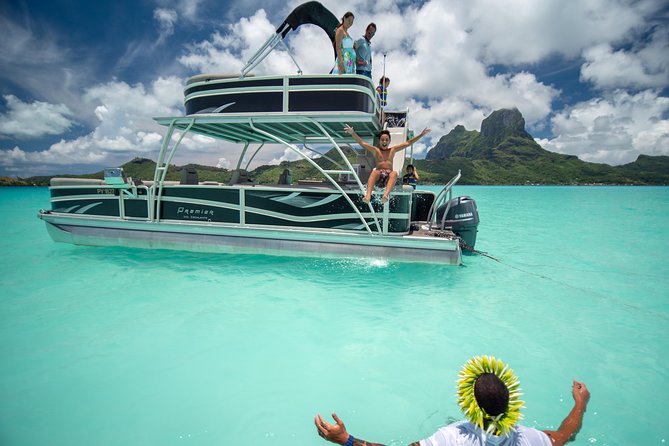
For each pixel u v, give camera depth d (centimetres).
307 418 274
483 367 182
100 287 579
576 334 423
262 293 552
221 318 461
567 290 592
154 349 381
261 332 422
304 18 719
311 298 532
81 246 841
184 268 675
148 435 256
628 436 254
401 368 345
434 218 953
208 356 367
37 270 670
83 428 263
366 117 652
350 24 684
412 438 251
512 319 466
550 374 335
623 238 1173
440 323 450
